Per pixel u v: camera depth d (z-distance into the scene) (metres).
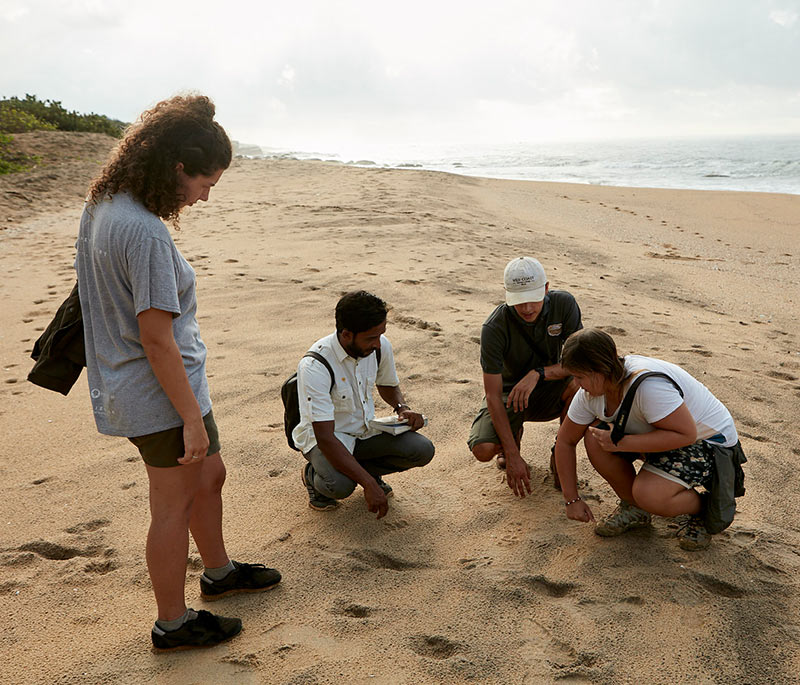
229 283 7.29
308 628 2.42
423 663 2.25
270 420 4.15
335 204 13.10
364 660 2.27
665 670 2.22
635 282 8.54
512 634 2.39
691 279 8.95
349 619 2.46
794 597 2.58
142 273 1.92
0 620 2.45
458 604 2.55
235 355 5.26
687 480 2.70
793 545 2.90
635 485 2.76
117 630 2.41
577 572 2.72
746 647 2.32
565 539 2.95
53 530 3.03
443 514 3.18
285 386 3.22
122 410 2.02
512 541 2.95
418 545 2.94
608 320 6.34
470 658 2.27
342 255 8.72
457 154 95.75
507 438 3.19
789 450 3.81
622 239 11.94
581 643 2.34
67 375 2.16
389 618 2.48
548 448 3.79
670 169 37.88
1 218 12.24
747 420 4.20
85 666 2.23
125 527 3.05
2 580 2.66
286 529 3.05
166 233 2.02
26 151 18.72
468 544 2.95
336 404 3.09
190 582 2.68
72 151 19.67
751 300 7.96
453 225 11.30
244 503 3.27
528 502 3.26
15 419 4.25
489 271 8.17
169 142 1.98
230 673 2.20
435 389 4.59
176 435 2.08
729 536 2.95
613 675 2.20
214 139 2.05
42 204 13.91
